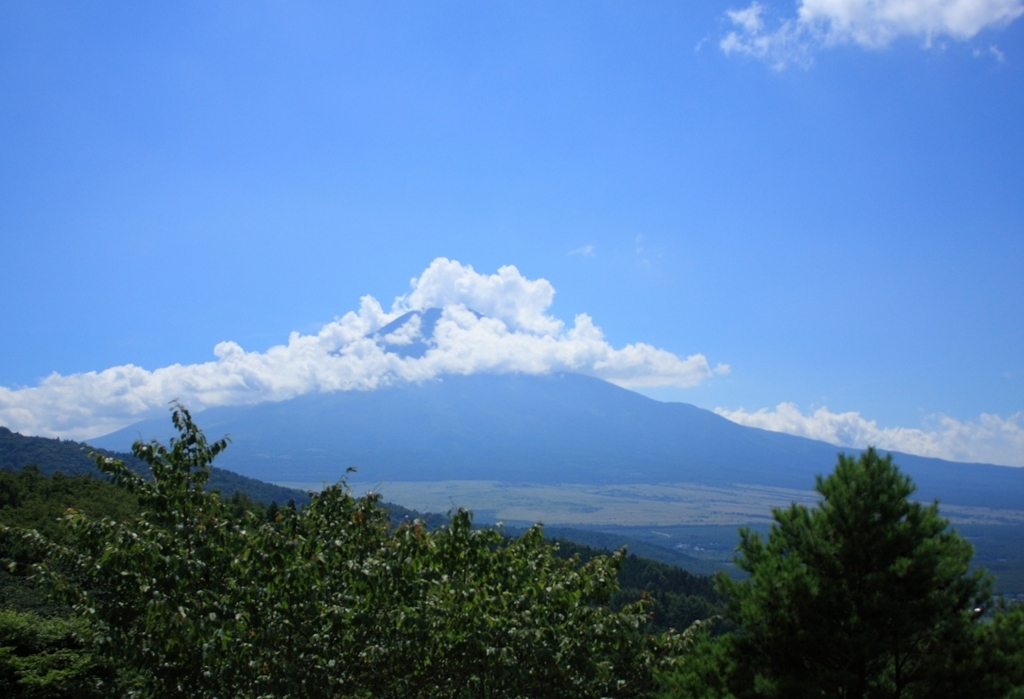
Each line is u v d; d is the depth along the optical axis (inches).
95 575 331.9
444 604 339.0
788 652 396.2
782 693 375.9
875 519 402.3
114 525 340.5
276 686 309.7
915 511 406.0
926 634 387.9
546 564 405.4
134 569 331.6
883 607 372.5
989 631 386.6
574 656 358.3
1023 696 357.1
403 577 342.0
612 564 402.0
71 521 343.9
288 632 334.6
